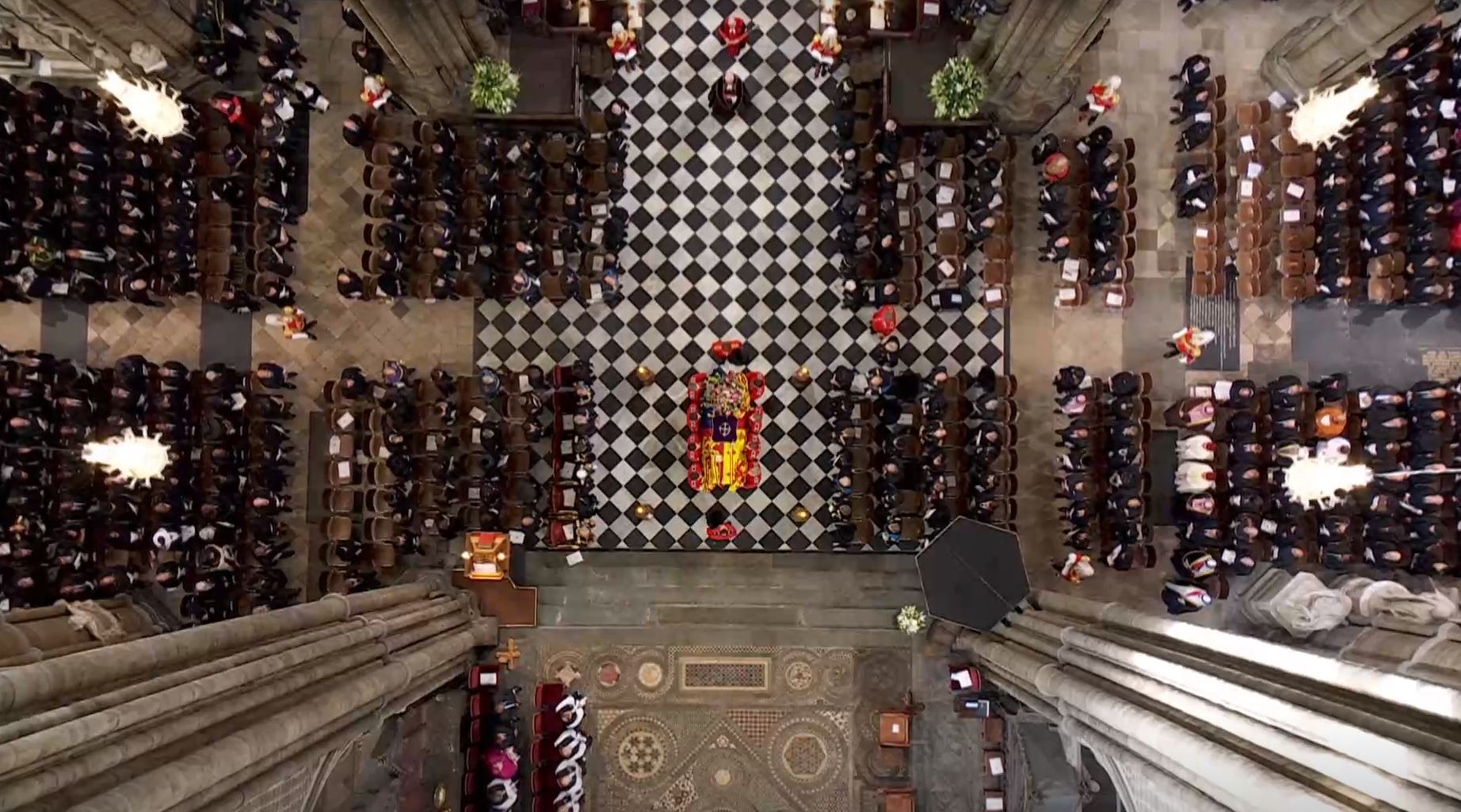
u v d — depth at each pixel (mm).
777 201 15734
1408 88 14164
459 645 13281
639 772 15219
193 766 6020
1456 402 14070
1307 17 15555
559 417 14734
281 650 8852
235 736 6766
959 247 14750
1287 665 7637
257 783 7023
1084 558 14562
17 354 14234
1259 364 15477
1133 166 14930
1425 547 13945
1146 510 14359
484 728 14633
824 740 15195
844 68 15664
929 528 14695
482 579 15188
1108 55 15648
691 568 15430
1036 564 15461
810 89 15766
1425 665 8781
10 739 5305
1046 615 13609
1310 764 5941
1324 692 6957
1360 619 13469
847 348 15641
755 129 15781
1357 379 15391
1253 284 14758
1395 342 15352
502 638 15289
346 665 9812
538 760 14508
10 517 13898
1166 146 15617
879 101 15109
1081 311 15602
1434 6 13375
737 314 15672
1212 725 7285
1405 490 14180
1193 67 14609
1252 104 14844
